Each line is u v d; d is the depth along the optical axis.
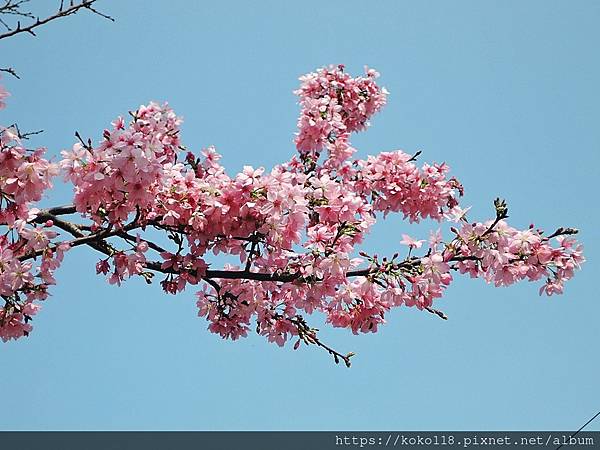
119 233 7.30
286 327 8.82
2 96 6.01
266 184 7.18
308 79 11.55
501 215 7.63
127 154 6.55
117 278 7.34
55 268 6.89
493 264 7.98
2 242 6.93
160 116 8.35
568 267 7.96
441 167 10.11
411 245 7.80
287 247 7.48
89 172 6.66
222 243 7.58
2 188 6.44
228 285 8.94
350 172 10.35
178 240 7.63
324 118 10.59
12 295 7.28
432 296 7.67
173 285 7.85
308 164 10.52
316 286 7.71
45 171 6.48
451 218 8.01
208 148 8.43
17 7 6.61
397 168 10.05
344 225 7.67
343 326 8.39
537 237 7.95
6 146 6.27
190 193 7.24
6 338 7.88
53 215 7.75
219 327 9.25
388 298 7.70
